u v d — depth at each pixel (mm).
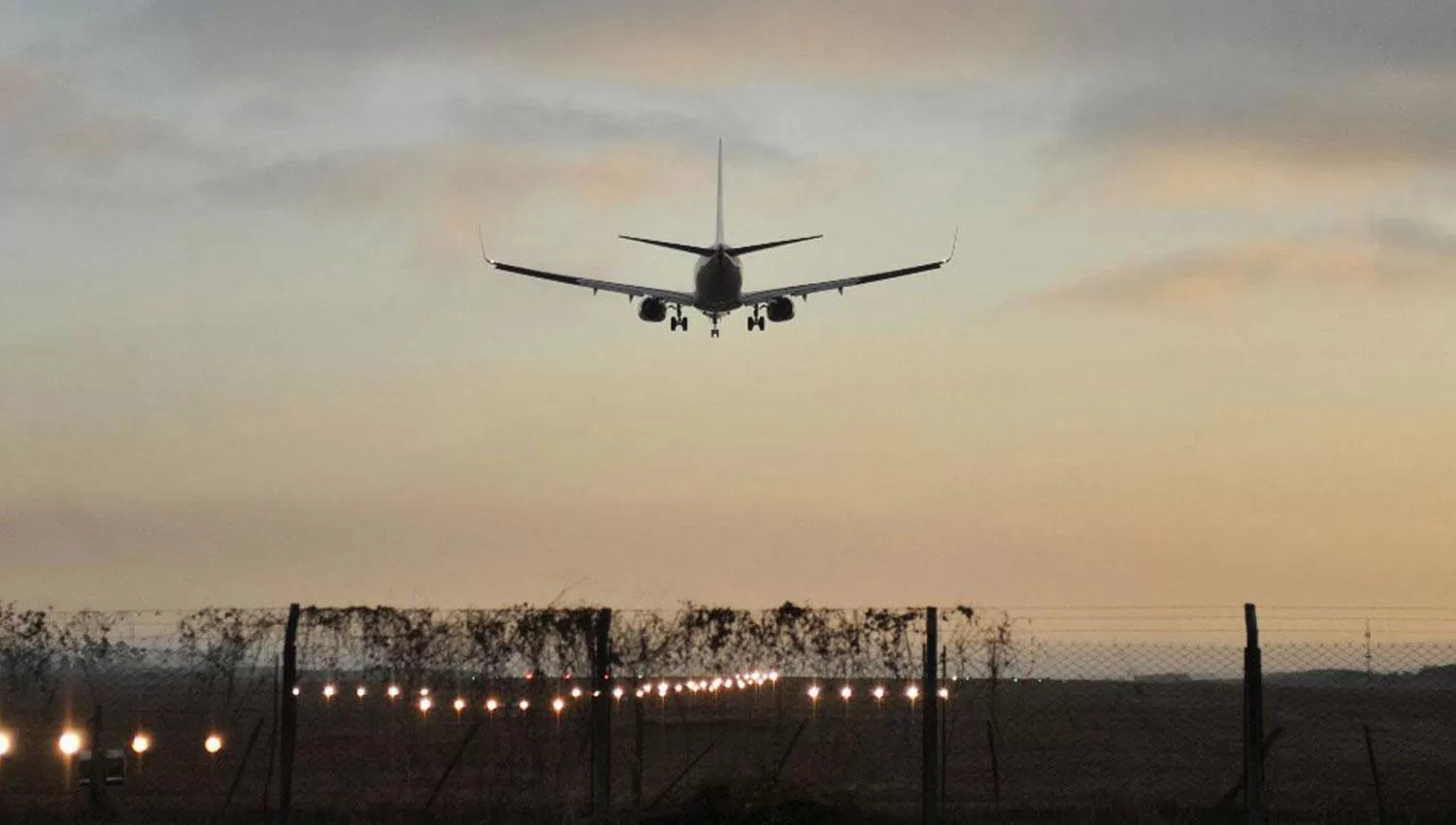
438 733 92500
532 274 137750
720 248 139375
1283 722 181250
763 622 60906
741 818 55344
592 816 57812
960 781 83125
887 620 60188
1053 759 109000
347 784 75188
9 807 67062
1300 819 63438
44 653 63156
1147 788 85312
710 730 96750
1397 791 84875
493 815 59531
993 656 61156
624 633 60844
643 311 140375
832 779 71062
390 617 61781
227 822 60719
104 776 64812
